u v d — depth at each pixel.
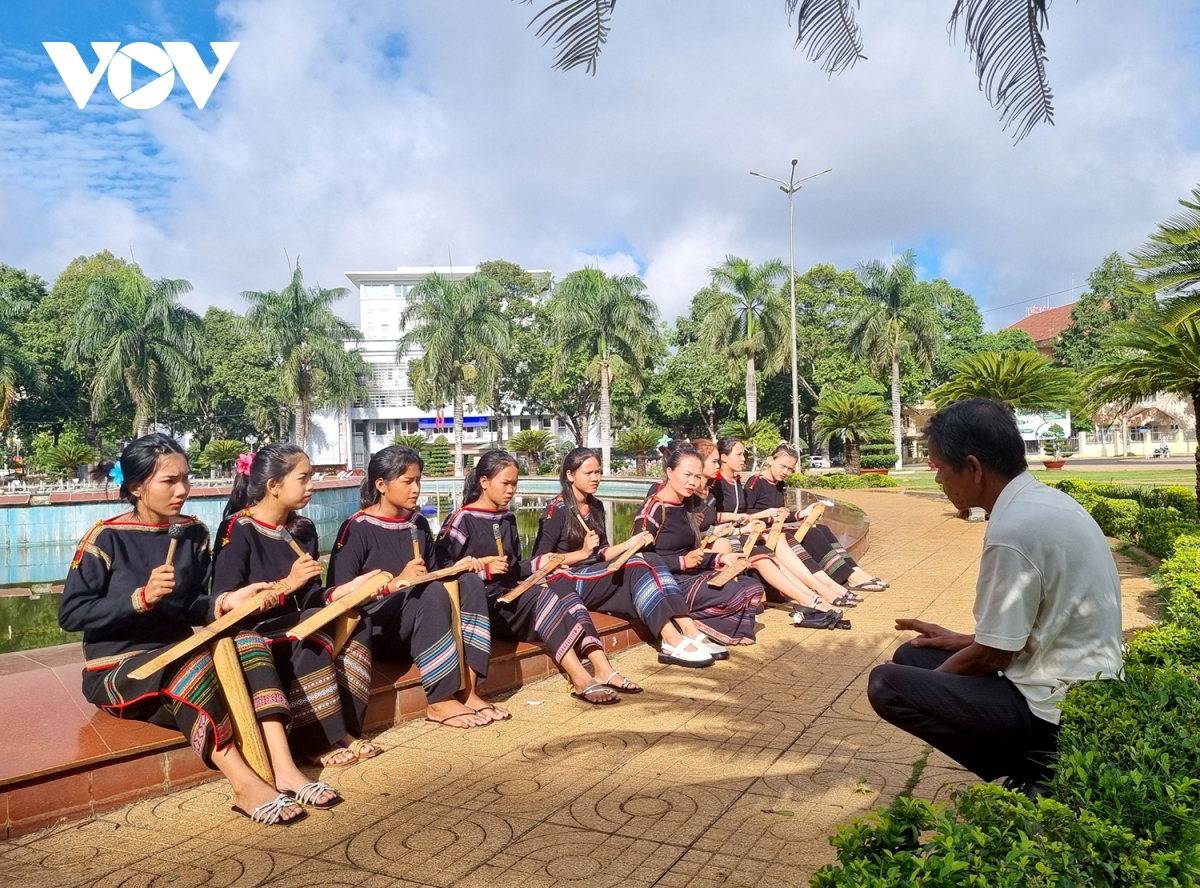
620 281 33.62
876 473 25.11
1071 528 2.26
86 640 3.09
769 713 3.81
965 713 2.33
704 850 2.49
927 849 1.58
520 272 49.09
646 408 46.25
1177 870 1.55
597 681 4.12
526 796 2.95
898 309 32.38
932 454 2.51
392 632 3.96
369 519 3.92
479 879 2.37
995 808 1.73
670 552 5.44
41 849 2.62
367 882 2.37
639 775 3.10
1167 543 7.98
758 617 6.00
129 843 2.66
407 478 3.88
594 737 3.55
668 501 5.42
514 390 47.88
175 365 31.81
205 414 48.72
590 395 46.00
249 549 3.39
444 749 3.46
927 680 2.38
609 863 2.43
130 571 3.05
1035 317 54.97
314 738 3.30
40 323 39.19
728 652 4.93
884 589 6.87
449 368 35.34
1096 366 10.45
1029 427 42.72
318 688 3.29
